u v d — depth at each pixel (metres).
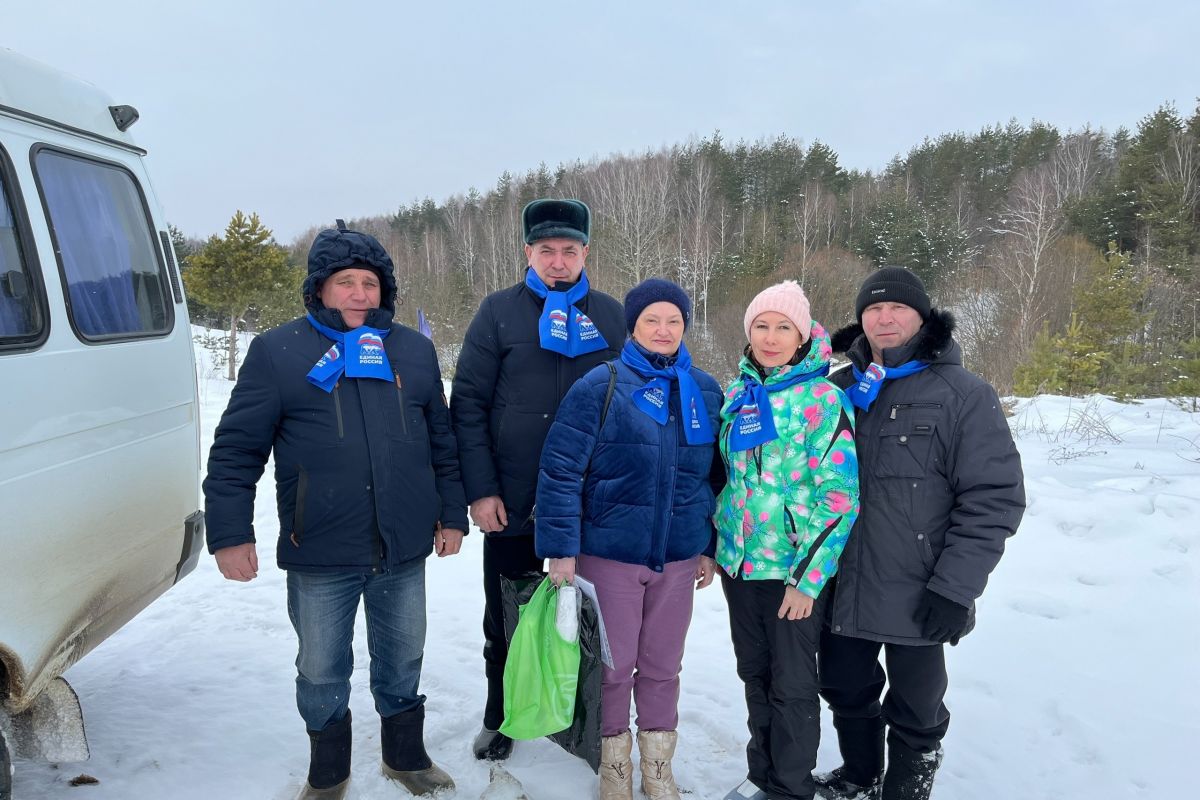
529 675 2.34
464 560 5.11
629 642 2.40
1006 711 3.07
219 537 2.12
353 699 3.16
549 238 2.64
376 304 2.36
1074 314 16.64
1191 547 4.29
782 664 2.30
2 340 1.93
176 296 2.91
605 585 2.38
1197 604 3.76
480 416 2.65
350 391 2.22
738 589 2.40
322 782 2.37
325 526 2.19
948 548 2.08
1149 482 5.54
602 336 2.74
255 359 2.18
